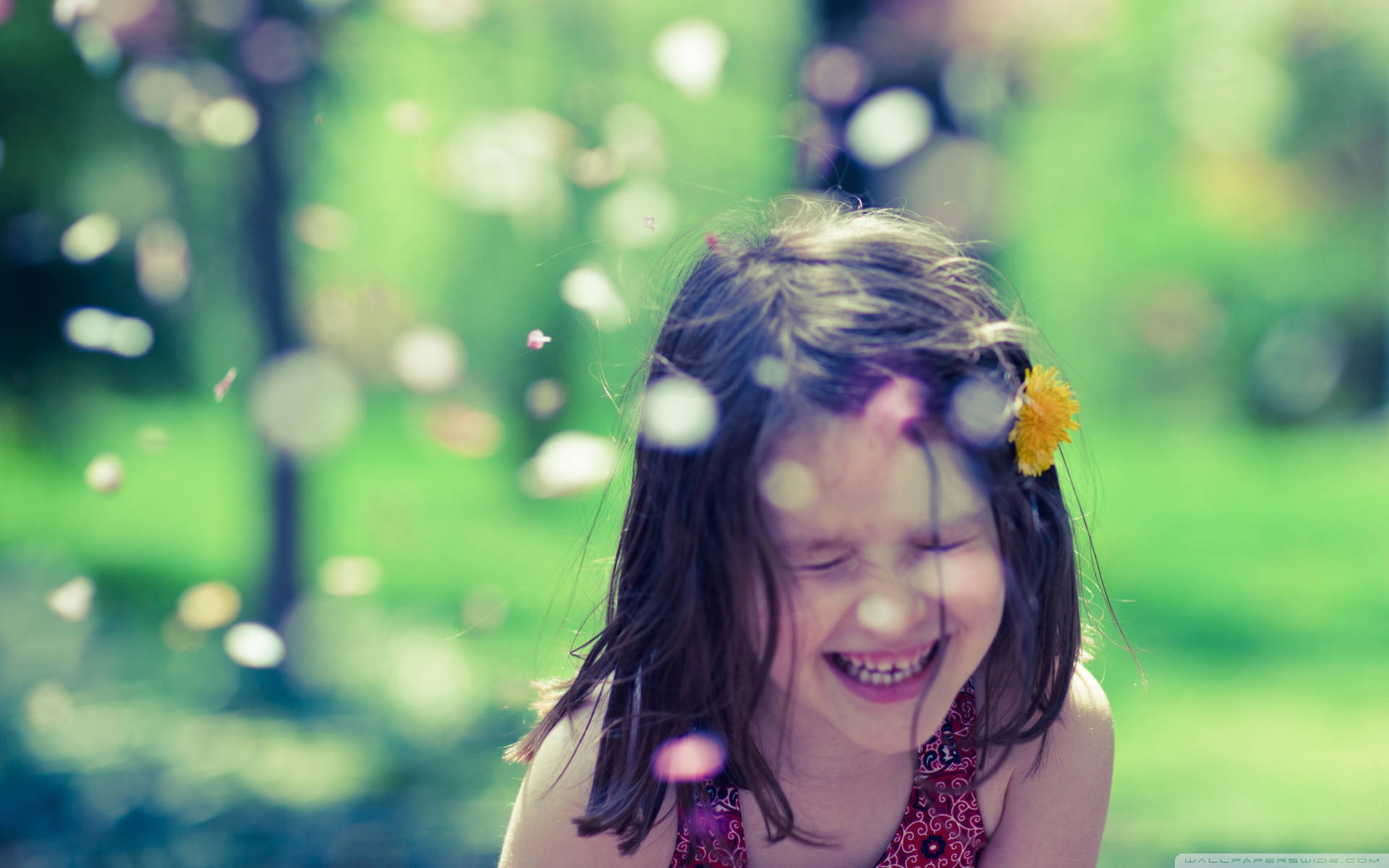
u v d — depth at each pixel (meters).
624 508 1.24
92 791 3.70
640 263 2.62
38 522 7.35
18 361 5.95
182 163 5.61
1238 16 8.56
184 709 4.53
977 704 1.27
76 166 5.48
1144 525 9.18
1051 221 12.98
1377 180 13.18
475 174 2.50
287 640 5.01
